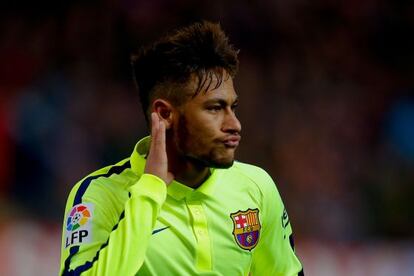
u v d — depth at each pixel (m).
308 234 35.84
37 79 37.72
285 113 40.19
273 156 38.62
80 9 40.16
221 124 11.14
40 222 30.62
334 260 32.12
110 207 11.45
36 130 35.09
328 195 38.03
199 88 11.04
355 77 43.28
